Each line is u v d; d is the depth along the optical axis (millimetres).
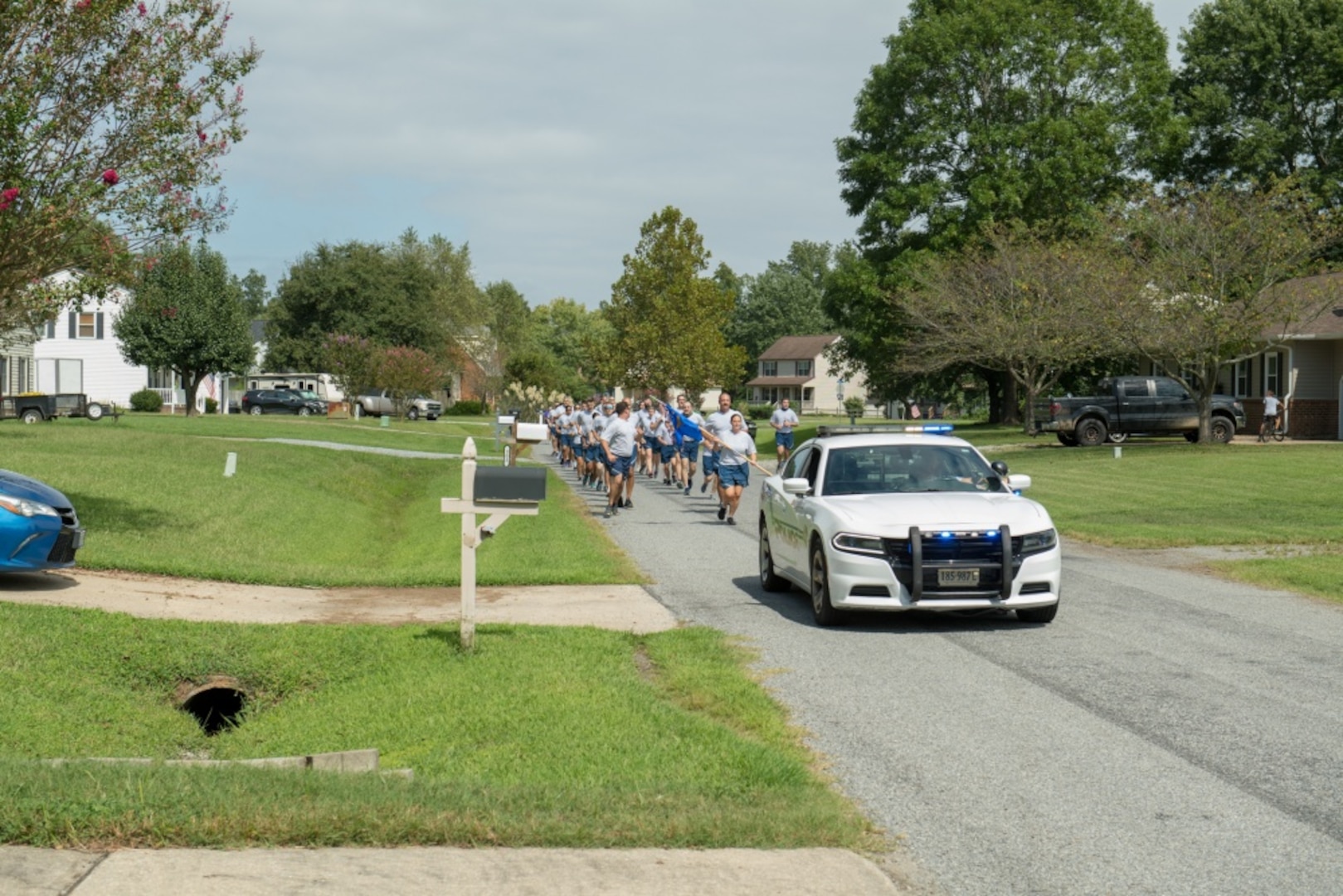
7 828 5172
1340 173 56281
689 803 5918
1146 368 53844
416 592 13492
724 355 60531
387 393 75812
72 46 15766
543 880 4902
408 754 7637
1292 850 5586
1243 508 22750
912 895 5059
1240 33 58875
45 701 9039
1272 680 9055
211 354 61125
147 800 5551
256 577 13805
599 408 31031
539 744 7293
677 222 60625
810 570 11742
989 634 10969
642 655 10258
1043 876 5281
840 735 7566
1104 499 24469
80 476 23297
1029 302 43656
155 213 16484
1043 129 48844
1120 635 10875
